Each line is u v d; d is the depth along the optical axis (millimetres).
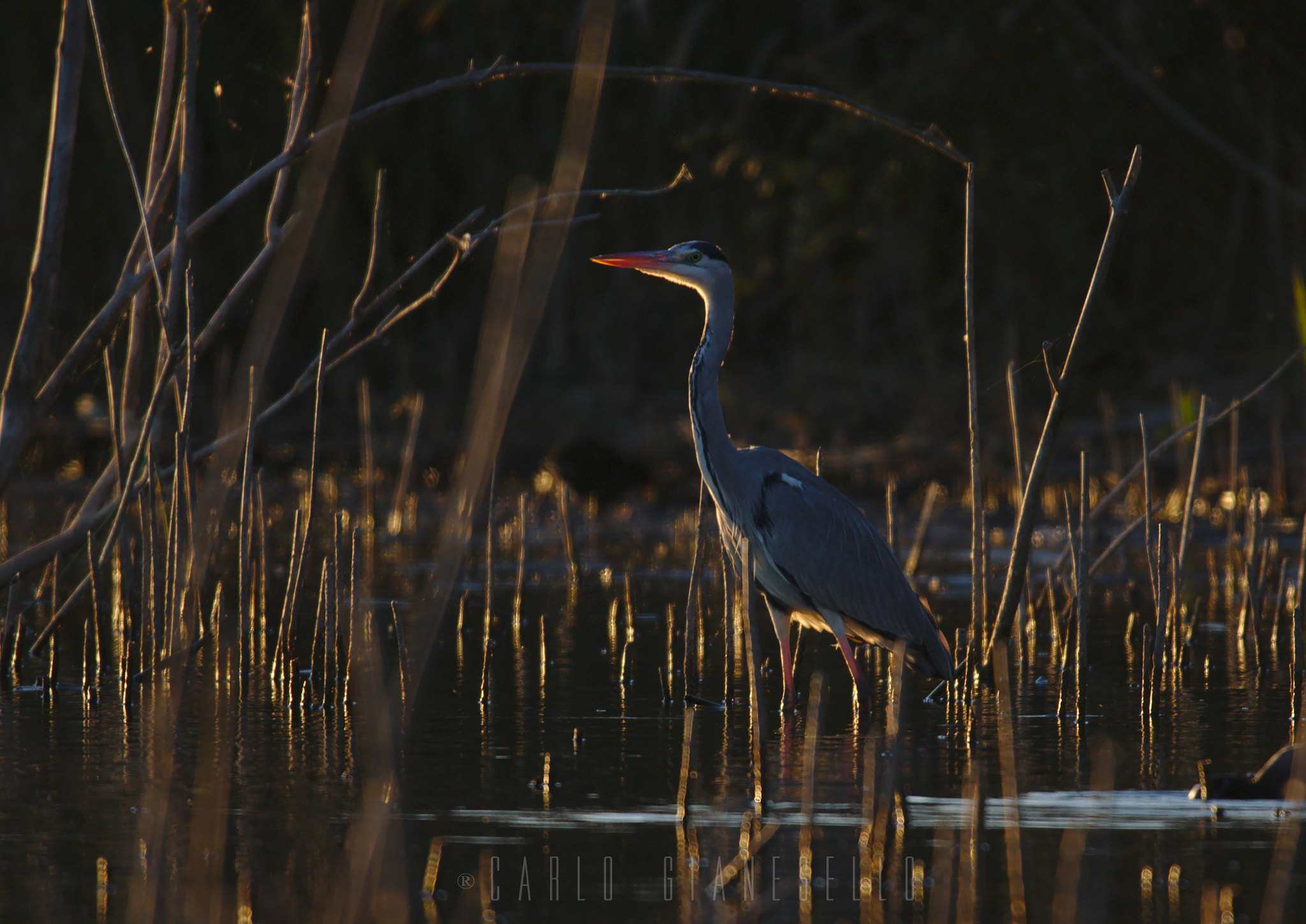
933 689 10938
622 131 30953
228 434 8633
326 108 9445
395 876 6414
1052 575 12641
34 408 9812
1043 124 27203
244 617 10852
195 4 9281
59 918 5855
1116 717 9766
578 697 10500
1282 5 27000
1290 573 16156
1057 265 28453
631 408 28375
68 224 29766
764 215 28453
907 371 28406
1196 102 27500
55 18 28875
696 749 8852
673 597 15375
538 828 7137
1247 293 28375
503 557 18594
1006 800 7633
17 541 18062
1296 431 23688
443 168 31844
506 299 6043
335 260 30281
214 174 28766
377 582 16062
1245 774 8109
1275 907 5855
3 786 7773
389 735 7738
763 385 29500
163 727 9281
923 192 27609
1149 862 6605
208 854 6664
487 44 30812
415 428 20016
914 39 29953
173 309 9727
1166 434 23484
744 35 30688
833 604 10445
